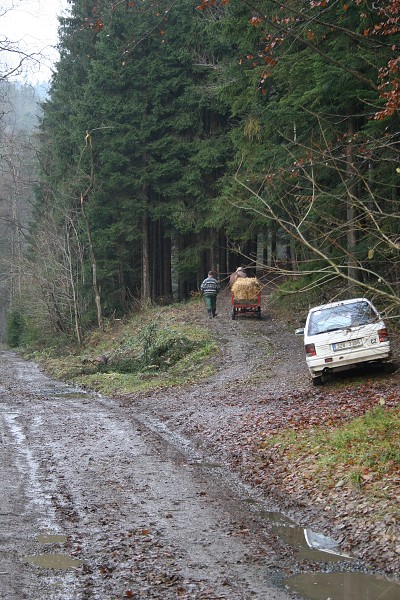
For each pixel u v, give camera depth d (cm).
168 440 1379
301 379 1898
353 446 1053
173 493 955
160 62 4100
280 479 1002
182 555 696
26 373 3288
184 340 2769
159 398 1980
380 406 1270
